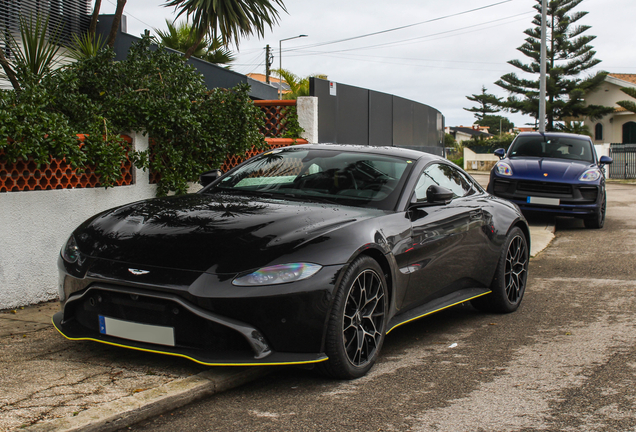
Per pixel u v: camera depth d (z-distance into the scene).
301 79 30.22
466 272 4.50
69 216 4.96
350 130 11.80
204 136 6.32
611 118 41.22
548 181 10.01
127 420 2.69
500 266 4.90
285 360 3.00
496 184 10.50
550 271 6.84
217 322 2.93
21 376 3.14
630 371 3.58
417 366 3.63
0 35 5.97
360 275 3.29
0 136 4.19
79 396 2.88
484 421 2.83
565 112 41.56
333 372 3.25
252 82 17.84
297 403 3.00
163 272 3.02
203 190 4.34
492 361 3.76
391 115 14.17
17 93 5.01
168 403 2.87
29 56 5.67
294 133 9.40
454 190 4.70
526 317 4.93
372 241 3.38
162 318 3.05
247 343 3.01
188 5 8.23
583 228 10.55
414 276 3.84
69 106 5.43
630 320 4.79
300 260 3.06
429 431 2.72
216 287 2.94
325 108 10.60
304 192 4.05
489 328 4.59
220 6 8.05
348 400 3.05
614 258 7.59
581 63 40.25
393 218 3.72
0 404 2.77
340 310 3.14
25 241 4.61
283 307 2.97
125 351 3.58
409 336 4.35
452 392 3.20
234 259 3.03
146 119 5.58
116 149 5.29
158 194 6.02
